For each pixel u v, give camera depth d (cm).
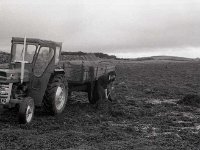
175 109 1402
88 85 1432
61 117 1155
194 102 1529
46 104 1145
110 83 1491
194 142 902
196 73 3769
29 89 1120
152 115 1270
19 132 917
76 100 1545
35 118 1115
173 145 862
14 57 1159
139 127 1069
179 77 3198
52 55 1152
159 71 4047
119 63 5909
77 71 1305
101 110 1307
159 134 984
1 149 782
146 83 2522
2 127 982
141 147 827
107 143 852
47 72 1134
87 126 1042
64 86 1215
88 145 834
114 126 1059
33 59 1131
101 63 1477
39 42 1144
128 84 2380
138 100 1627
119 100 1556
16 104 1075
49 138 873
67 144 833
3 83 1027
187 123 1140
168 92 1956
